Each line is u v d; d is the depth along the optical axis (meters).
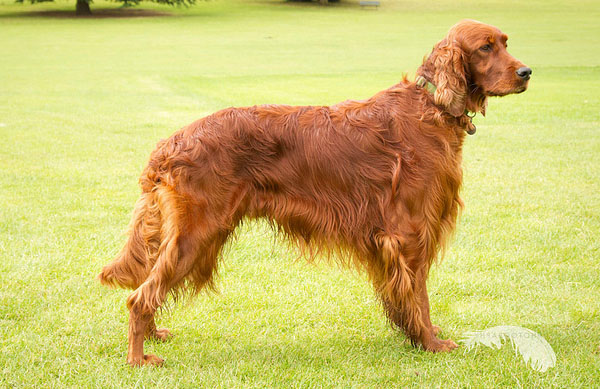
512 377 3.57
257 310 4.52
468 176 8.01
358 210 3.74
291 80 18.34
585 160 8.79
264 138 3.69
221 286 4.90
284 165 3.72
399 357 3.89
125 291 4.75
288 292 4.81
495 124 11.64
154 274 3.58
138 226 3.69
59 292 4.68
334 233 3.78
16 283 4.79
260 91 15.99
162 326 4.29
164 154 3.63
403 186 3.69
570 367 3.63
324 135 3.72
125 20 41.50
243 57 25.39
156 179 3.63
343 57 25.30
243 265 5.31
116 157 8.95
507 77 3.64
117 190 7.33
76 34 33.94
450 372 3.63
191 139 3.62
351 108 3.83
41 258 5.26
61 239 5.70
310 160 3.71
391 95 3.84
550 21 39.69
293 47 29.09
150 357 3.73
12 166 8.34
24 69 21.08
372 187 3.72
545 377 3.56
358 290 4.90
